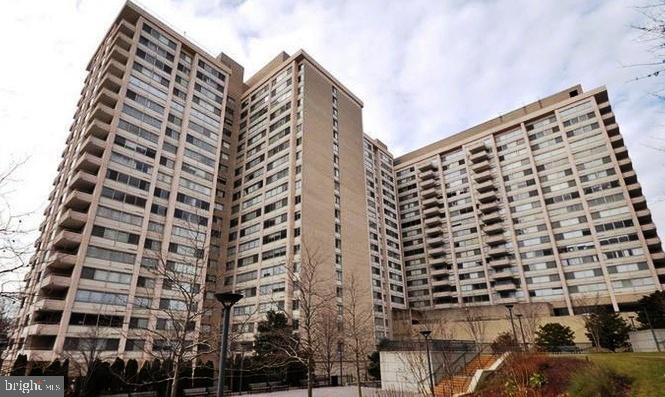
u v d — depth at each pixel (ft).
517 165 248.11
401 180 315.99
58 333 111.96
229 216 199.41
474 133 291.58
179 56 183.32
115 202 138.62
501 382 69.36
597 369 60.90
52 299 116.57
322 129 198.39
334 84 223.92
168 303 136.67
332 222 181.68
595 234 204.74
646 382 54.54
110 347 118.62
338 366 136.05
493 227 245.86
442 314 213.87
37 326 109.40
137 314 128.36
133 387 88.48
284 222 170.09
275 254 166.61
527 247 227.81
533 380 61.87
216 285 178.50
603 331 136.56
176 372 42.37
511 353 84.94
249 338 153.48
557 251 214.48
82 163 137.80
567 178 223.71
